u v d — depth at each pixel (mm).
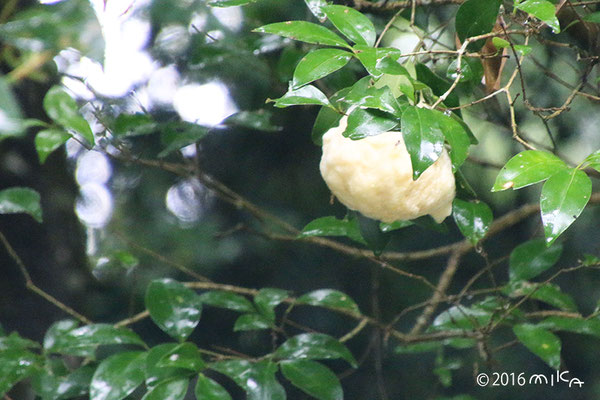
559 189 2713
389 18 3164
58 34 2602
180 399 2926
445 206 2809
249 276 6340
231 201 3305
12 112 2547
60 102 2889
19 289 3621
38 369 3023
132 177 6020
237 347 6172
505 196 5504
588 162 2732
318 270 6281
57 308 3705
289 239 3301
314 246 6258
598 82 3020
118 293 5934
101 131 3146
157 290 3002
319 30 2768
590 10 3035
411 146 2717
